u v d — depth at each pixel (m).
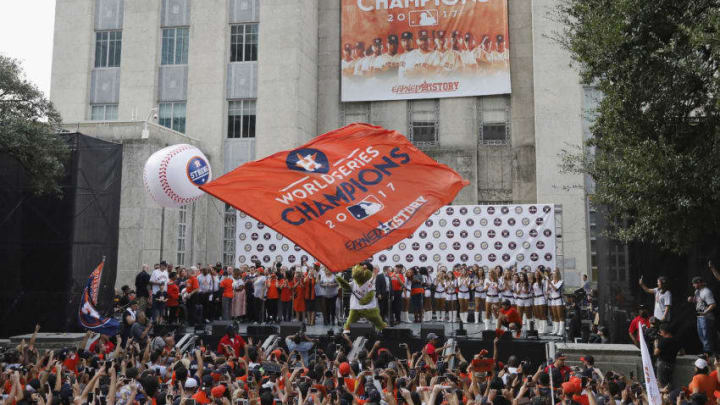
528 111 35.50
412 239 27.19
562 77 33.47
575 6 17.06
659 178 13.07
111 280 22.98
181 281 22.84
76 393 9.28
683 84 13.23
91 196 22.66
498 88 35.50
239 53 36.66
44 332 21.31
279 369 10.60
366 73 37.00
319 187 6.83
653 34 14.07
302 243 6.42
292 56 35.69
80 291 21.84
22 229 22.02
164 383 10.91
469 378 9.98
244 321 23.23
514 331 18.11
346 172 7.10
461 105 36.22
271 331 18.20
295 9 35.97
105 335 16.38
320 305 26.38
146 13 37.41
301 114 35.88
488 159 35.72
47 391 9.65
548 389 9.01
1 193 22.08
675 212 13.32
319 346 17.14
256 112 35.94
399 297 22.64
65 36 38.06
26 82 22.00
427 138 36.59
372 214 6.84
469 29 36.00
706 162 12.68
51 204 22.06
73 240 21.83
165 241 30.11
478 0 35.97
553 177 32.91
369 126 7.52
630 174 13.65
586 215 32.34
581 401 8.71
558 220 30.25
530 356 16.30
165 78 37.00
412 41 36.56
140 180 29.06
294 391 9.04
